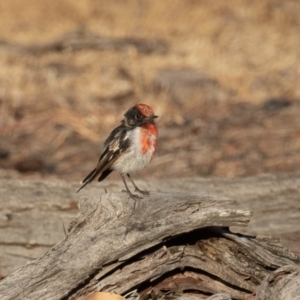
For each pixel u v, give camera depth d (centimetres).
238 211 803
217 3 2664
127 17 2625
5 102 1970
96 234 805
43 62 2250
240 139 1697
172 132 1750
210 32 2441
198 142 1688
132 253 787
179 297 802
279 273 781
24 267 796
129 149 989
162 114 1859
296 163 1559
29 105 1955
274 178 1184
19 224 1121
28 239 1109
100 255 780
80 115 1880
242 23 2503
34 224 1122
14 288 770
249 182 1176
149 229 792
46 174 1581
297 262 858
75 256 784
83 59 2258
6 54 2295
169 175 1541
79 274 775
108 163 995
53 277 775
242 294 828
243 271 821
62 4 2747
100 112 1900
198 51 2275
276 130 1730
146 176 1541
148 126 1006
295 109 1848
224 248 821
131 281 796
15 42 2408
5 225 1118
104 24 2553
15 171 1595
